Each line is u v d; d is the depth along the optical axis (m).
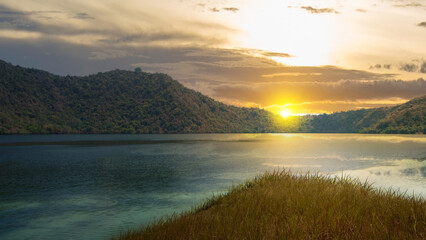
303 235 6.53
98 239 15.02
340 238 6.32
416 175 36.22
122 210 20.98
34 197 25.69
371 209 8.23
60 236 15.77
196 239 7.22
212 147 96.75
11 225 17.83
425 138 173.38
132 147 95.12
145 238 8.36
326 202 9.03
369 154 69.69
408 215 7.60
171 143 120.81
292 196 10.68
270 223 7.61
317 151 79.94
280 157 62.53
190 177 35.97
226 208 11.07
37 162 53.03
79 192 27.61
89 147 93.88
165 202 23.27
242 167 45.66
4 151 77.38
